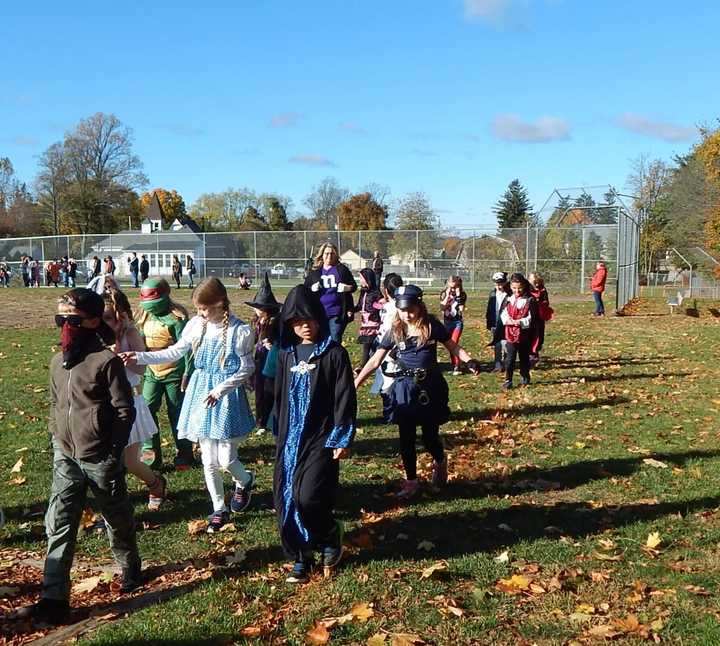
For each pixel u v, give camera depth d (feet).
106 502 14.11
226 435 17.57
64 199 230.27
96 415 13.61
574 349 52.60
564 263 115.55
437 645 12.28
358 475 21.94
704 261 148.15
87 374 13.58
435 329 19.75
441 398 19.92
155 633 12.68
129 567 14.67
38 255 151.33
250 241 133.59
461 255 121.08
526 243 117.08
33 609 13.62
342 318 34.63
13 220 237.86
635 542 16.57
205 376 17.99
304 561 14.87
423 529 17.63
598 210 126.72
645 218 194.80
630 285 106.11
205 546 16.83
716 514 18.24
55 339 58.08
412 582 14.60
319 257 34.88
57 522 13.78
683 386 37.22
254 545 16.80
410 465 19.95
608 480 21.21
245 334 17.88
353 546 16.51
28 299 103.19
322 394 14.99
